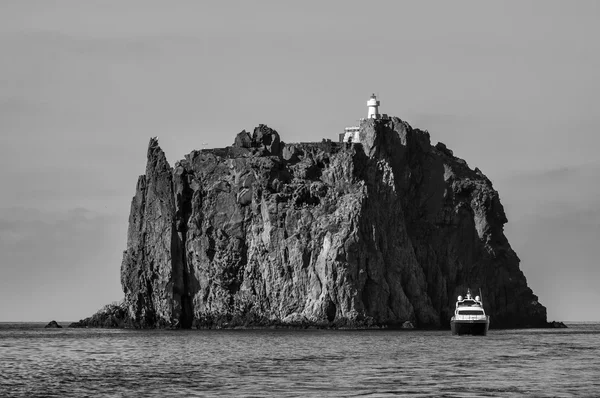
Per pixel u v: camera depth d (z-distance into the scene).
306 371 178.12
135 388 158.88
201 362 197.38
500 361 194.62
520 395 148.50
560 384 159.62
